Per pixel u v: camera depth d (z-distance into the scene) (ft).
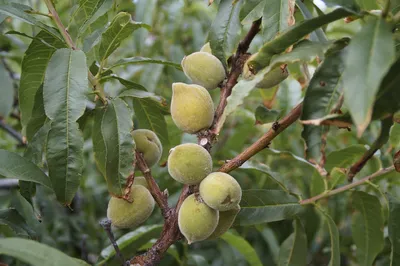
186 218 1.68
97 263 2.27
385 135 1.46
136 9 2.93
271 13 1.80
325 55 1.53
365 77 1.21
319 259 3.47
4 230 2.07
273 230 2.98
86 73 1.71
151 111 2.15
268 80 1.87
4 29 3.09
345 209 2.87
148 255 1.76
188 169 1.68
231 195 1.65
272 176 2.17
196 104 1.75
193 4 3.74
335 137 3.27
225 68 1.91
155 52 3.59
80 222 3.30
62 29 1.93
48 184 1.79
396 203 2.02
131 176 1.76
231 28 1.93
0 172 1.73
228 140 3.30
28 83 2.01
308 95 1.48
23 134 1.99
